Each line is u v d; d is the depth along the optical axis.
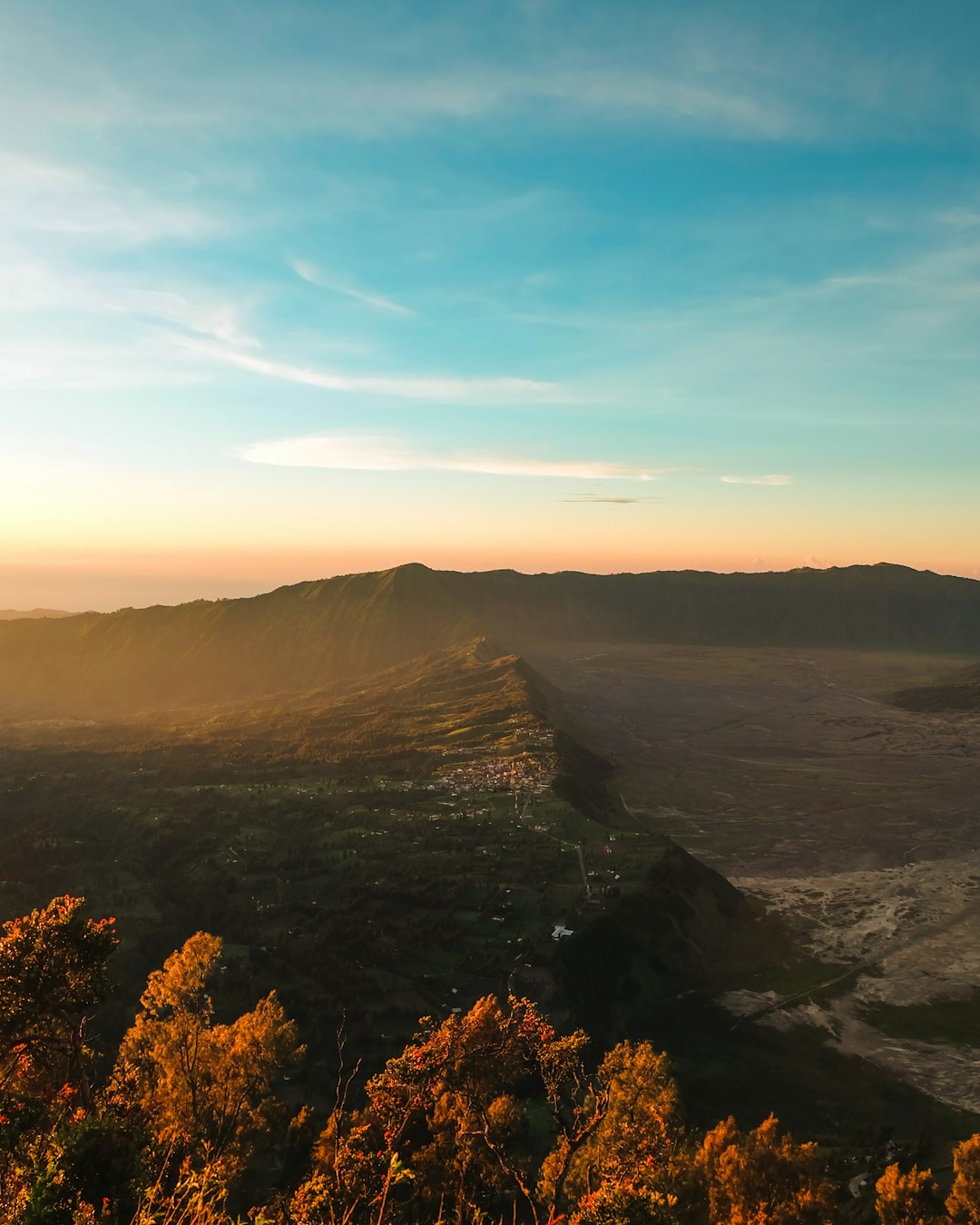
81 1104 30.02
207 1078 43.69
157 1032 44.78
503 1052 32.34
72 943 28.78
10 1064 30.28
